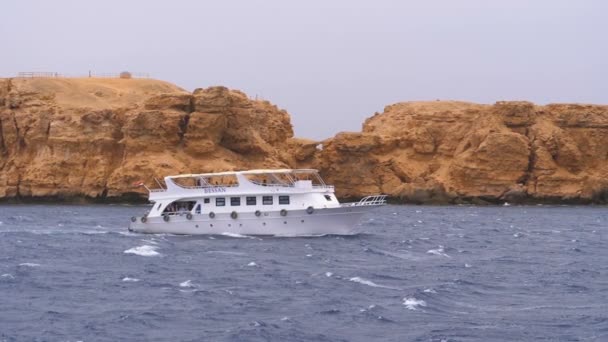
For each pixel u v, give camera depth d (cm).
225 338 4106
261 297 5203
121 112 17762
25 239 8562
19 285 5500
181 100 17475
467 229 11481
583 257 7944
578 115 19375
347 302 5056
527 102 19550
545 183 18550
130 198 16738
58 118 17612
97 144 17362
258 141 18250
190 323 4441
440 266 6919
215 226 8469
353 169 19075
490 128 19212
